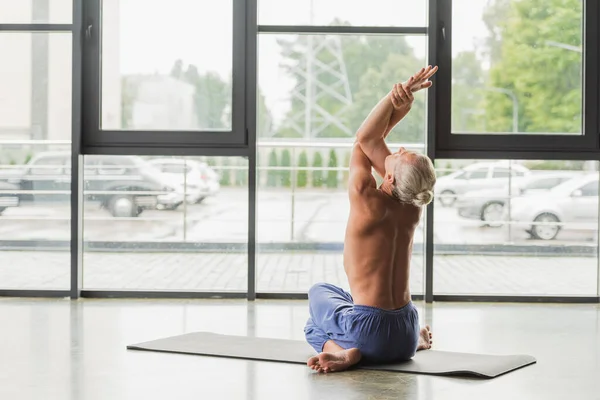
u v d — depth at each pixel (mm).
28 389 2986
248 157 5512
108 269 5734
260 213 5719
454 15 5492
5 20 5586
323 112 5625
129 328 4320
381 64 5574
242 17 5504
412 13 5512
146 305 5184
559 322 4625
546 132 5512
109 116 5582
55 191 5691
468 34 5496
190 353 3633
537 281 5633
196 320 4602
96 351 3684
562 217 5602
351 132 5633
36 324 4438
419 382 3104
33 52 5613
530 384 3107
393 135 5555
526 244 5613
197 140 5539
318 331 3527
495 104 5500
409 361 3469
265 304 5258
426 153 5457
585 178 5578
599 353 3742
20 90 5641
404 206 3381
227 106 5555
